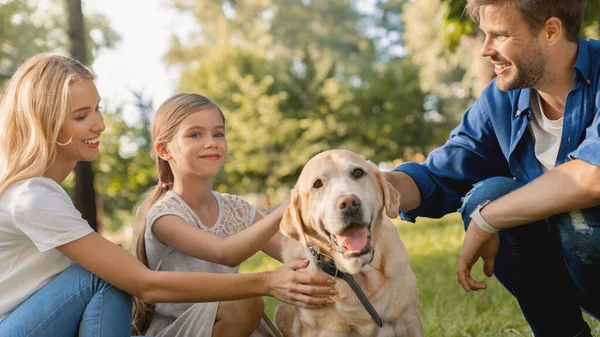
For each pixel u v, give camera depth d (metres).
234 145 22.69
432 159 3.39
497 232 2.84
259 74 26.06
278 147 23.33
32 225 2.64
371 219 2.91
